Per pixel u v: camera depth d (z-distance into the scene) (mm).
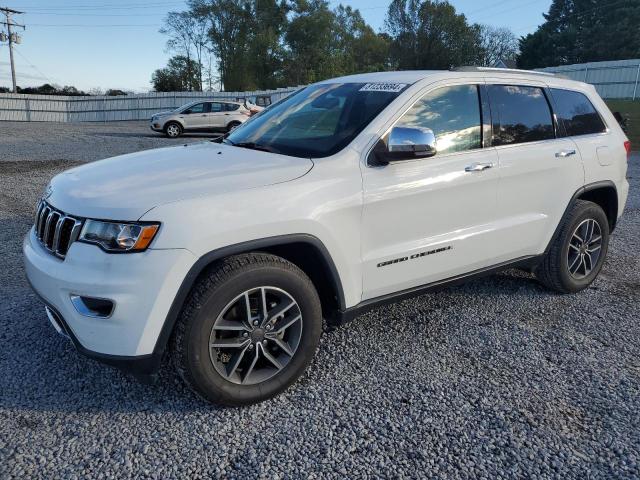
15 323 3807
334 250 3041
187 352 2674
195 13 63375
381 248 3293
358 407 2957
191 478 2400
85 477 2379
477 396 3082
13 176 10016
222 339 2826
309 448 2615
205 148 3664
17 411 2824
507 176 3855
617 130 4898
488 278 5023
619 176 4773
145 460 2500
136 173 3006
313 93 4027
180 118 22406
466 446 2656
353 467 2492
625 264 5578
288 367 3012
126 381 3137
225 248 2680
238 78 63375
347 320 3287
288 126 3711
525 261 4250
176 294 2580
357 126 3350
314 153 3258
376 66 72688
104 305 2547
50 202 2996
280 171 2961
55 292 2662
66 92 57938
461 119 3699
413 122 3445
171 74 68125
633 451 2643
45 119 37719
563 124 4414
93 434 2670
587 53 55719
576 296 4641
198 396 2871
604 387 3205
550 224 4285
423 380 3240
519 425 2828
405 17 63969
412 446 2648
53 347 3488
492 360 3502
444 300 4480
